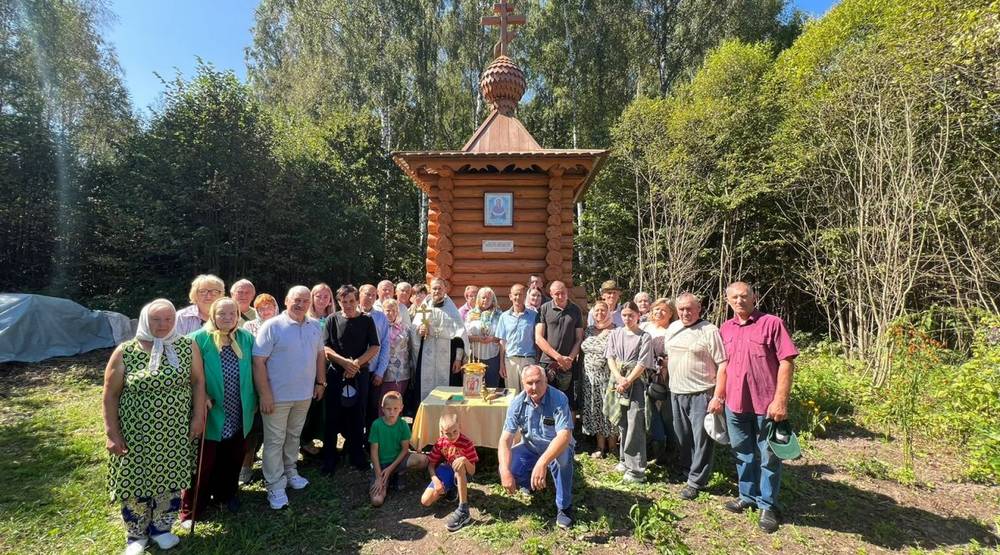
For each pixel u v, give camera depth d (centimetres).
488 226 678
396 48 1864
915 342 564
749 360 358
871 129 800
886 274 710
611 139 1678
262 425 413
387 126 1880
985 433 441
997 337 552
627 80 1930
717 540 335
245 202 1366
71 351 955
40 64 1541
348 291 429
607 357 448
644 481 423
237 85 1403
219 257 1357
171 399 308
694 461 399
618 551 319
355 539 334
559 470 350
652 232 1356
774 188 1146
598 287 1502
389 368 489
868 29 1114
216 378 344
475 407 421
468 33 1991
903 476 435
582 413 493
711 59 1553
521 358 501
